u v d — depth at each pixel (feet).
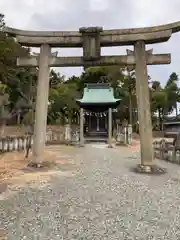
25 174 25.18
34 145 29.53
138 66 27.71
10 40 69.82
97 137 79.56
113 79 117.70
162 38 27.04
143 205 15.78
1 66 69.26
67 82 136.98
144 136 27.53
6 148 41.83
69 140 71.61
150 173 26.40
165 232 11.80
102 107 72.74
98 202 16.31
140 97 27.55
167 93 134.00
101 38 28.12
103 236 11.28
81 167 30.40
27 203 15.94
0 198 16.99
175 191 19.25
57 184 21.24
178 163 33.24
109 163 33.91
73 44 29.01
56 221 13.01
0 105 19.07
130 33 27.73
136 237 11.21
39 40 28.96
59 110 116.06
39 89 29.04
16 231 11.74
